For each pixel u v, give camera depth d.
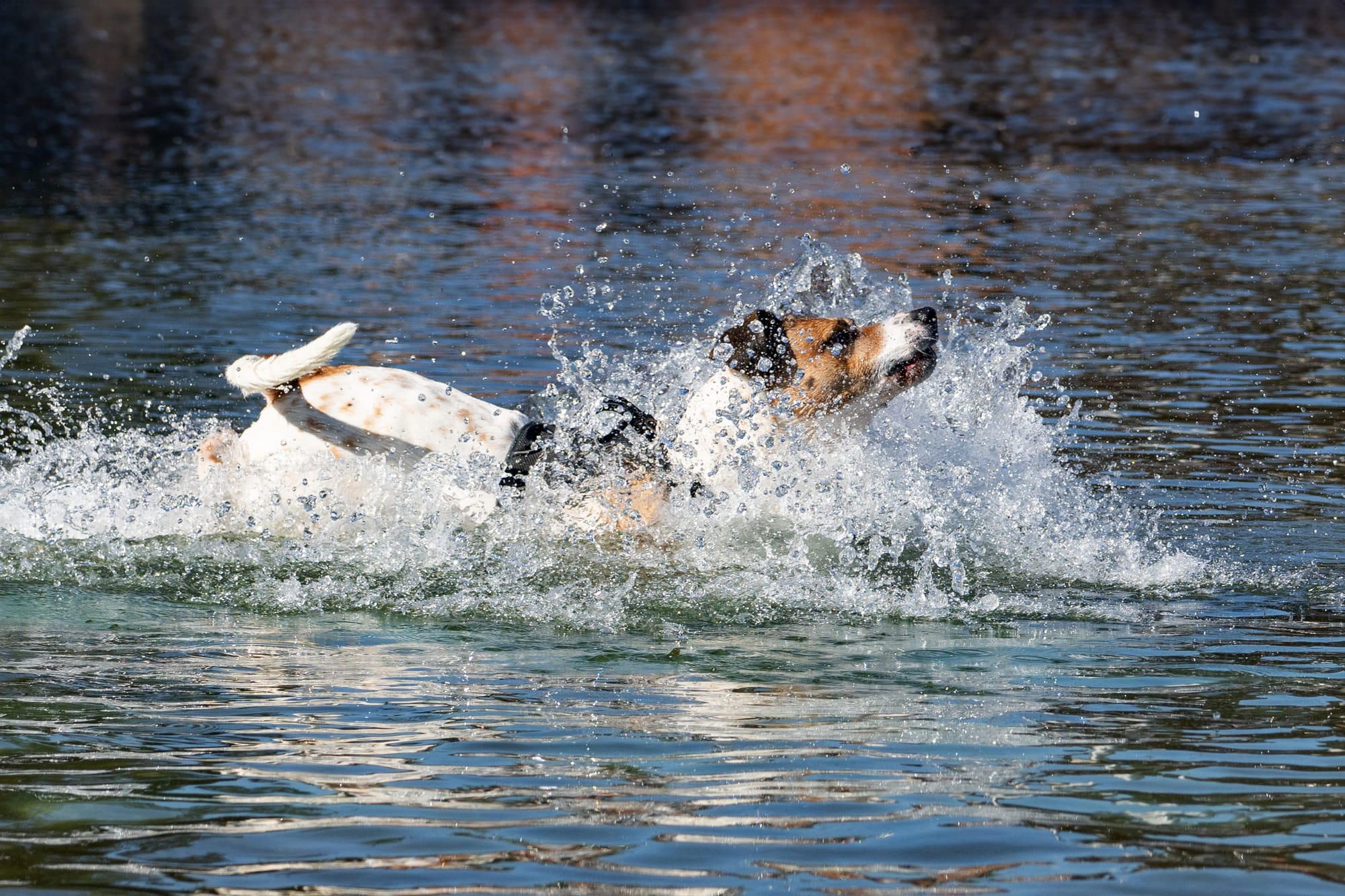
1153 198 30.34
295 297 20.31
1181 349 17.75
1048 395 15.61
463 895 5.49
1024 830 6.10
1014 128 41.66
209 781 6.61
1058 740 7.21
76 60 58.66
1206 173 33.91
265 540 10.86
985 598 9.79
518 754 6.98
